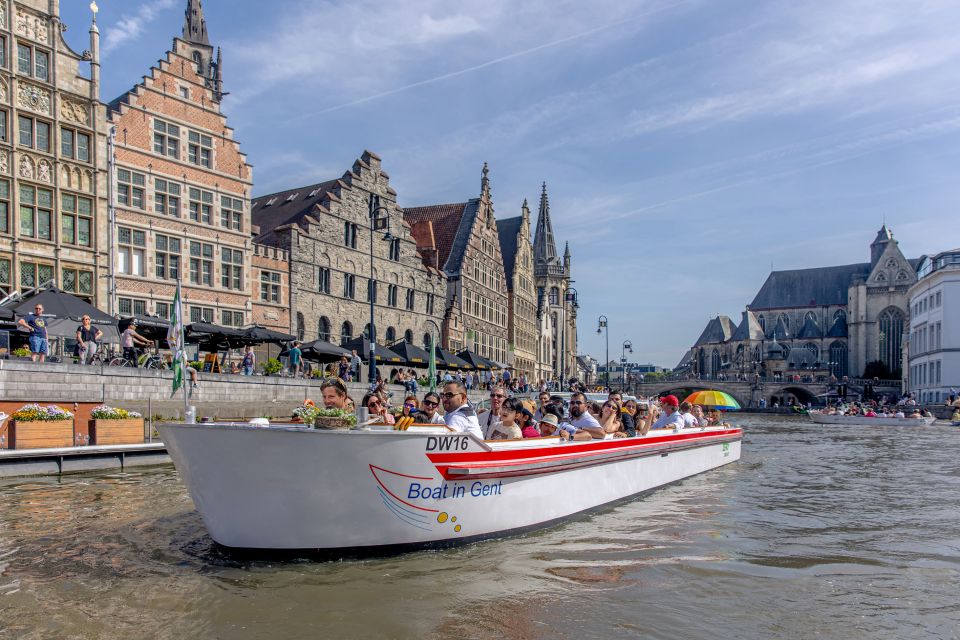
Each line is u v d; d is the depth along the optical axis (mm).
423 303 56188
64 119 29922
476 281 66938
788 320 159750
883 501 15891
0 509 12852
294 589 8414
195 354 30328
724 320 173875
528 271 87812
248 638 7035
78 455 17812
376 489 9352
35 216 28781
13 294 25844
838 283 158250
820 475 21094
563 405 15445
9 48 28000
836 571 9828
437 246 66188
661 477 16953
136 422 20297
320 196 47594
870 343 142625
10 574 8906
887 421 65688
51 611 7648
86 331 22922
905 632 7633
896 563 10297
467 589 8602
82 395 22109
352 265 47812
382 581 8773
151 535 10867
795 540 11695
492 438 12320
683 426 19234
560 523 12320
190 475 9383
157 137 34656
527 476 11305
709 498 15797
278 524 9203
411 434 9352
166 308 34500
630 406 16516
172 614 7602
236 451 8922
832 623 7852
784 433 49219
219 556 9641
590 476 13219
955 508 14953
